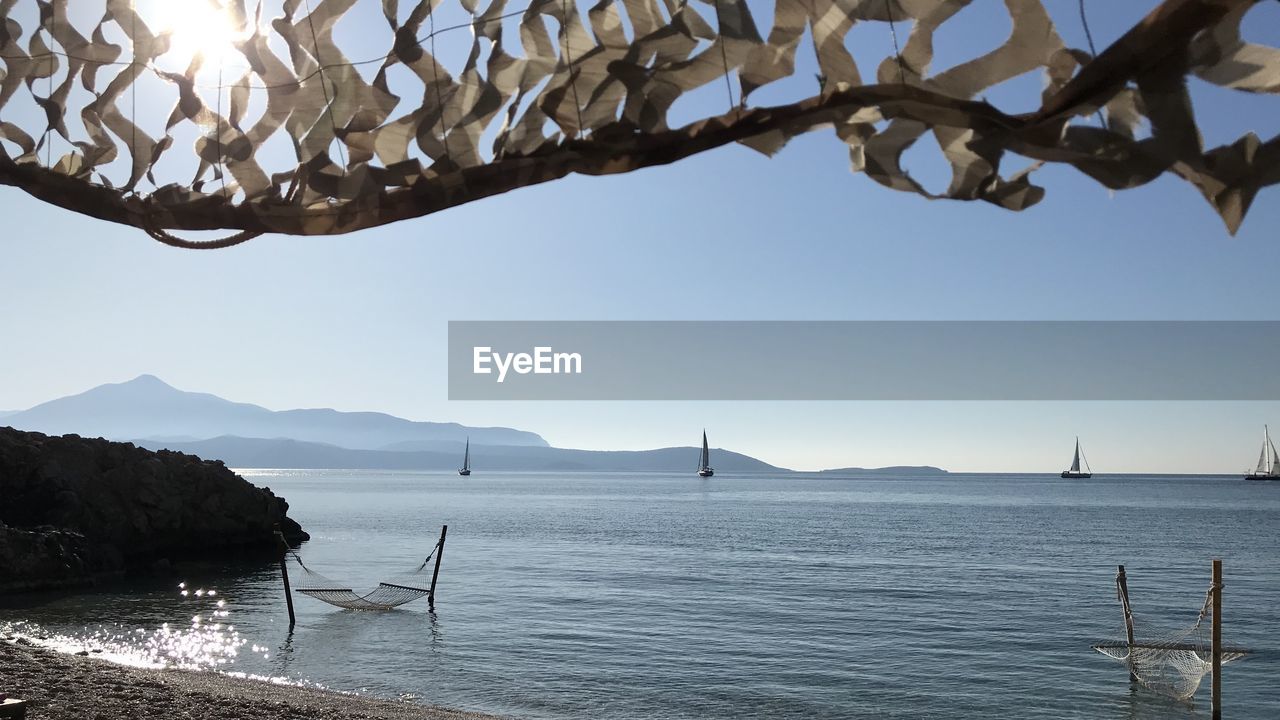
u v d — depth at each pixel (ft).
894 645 81.05
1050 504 434.71
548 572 138.10
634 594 113.29
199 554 141.90
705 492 624.18
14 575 100.83
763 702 61.21
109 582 113.80
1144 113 2.96
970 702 61.72
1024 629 89.86
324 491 567.59
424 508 353.92
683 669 70.38
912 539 210.79
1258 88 2.82
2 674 48.37
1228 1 2.74
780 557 164.55
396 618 92.27
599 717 56.70
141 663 64.85
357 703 52.60
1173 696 63.00
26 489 123.24
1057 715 58.85
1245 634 87.92
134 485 133.08
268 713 45.68
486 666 70.13
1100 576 136.05
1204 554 174.81
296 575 127.65
